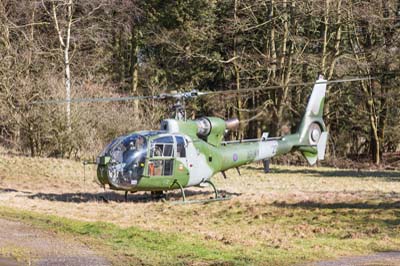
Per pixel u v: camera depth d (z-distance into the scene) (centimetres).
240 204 1691
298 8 3544
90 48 4147
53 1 3272
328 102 3878
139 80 4488
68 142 3003
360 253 1047
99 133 3098
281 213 1547
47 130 2992
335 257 1006
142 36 4316
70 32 3566
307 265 937
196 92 1673
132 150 1675
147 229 1281
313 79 3925
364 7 3462
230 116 4397
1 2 3441
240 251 1037
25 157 2933
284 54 3650
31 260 966
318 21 3703
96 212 1562
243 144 1905
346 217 1475
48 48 3484
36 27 3734
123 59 4488
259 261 954
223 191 1992
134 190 1698
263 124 4081
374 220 1430
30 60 3222
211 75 4294
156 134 1708
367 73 3644
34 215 1463
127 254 1011
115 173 1652
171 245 1088
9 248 1058
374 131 3900
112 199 1848
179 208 1648
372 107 3872
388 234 1264
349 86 3903
